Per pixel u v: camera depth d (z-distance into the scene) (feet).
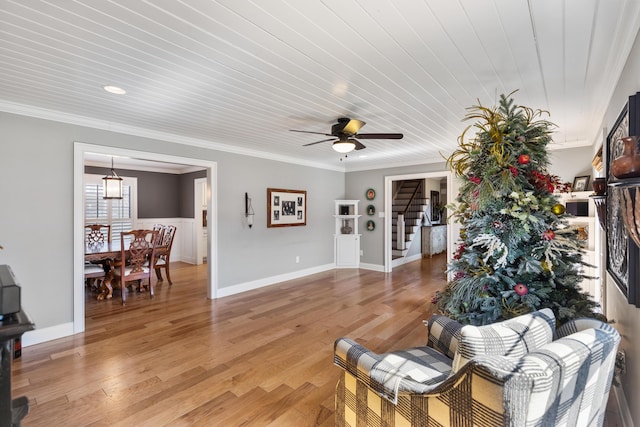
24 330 2.24
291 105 9.68
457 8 5.12
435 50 6.45
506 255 5.65
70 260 10.75
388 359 5.35
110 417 6.41
